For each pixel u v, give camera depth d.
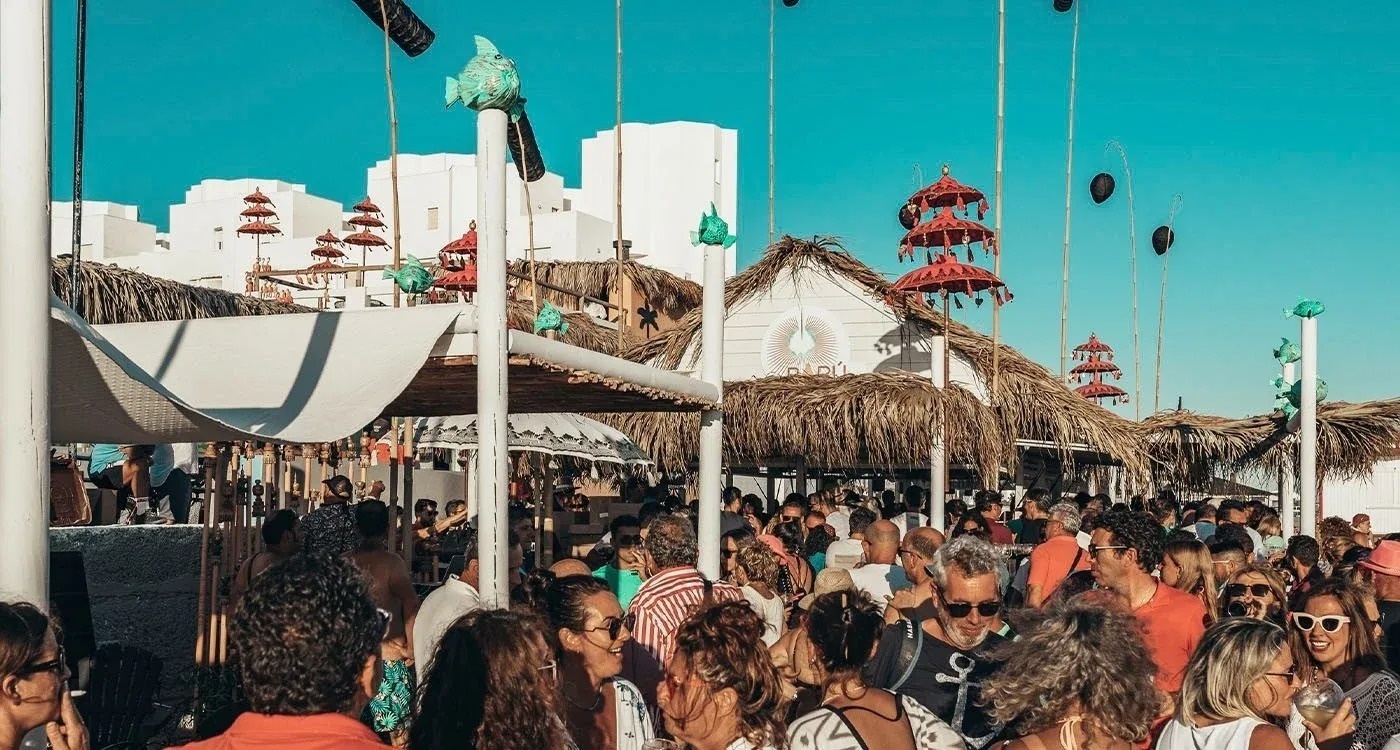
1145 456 15.12
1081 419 14.62
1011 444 14.34
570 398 7.36
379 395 5.46
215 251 60.19
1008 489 18.52
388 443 10.62
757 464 15.23
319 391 5.58
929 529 5.97
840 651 3.65
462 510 11.39
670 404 7.82
